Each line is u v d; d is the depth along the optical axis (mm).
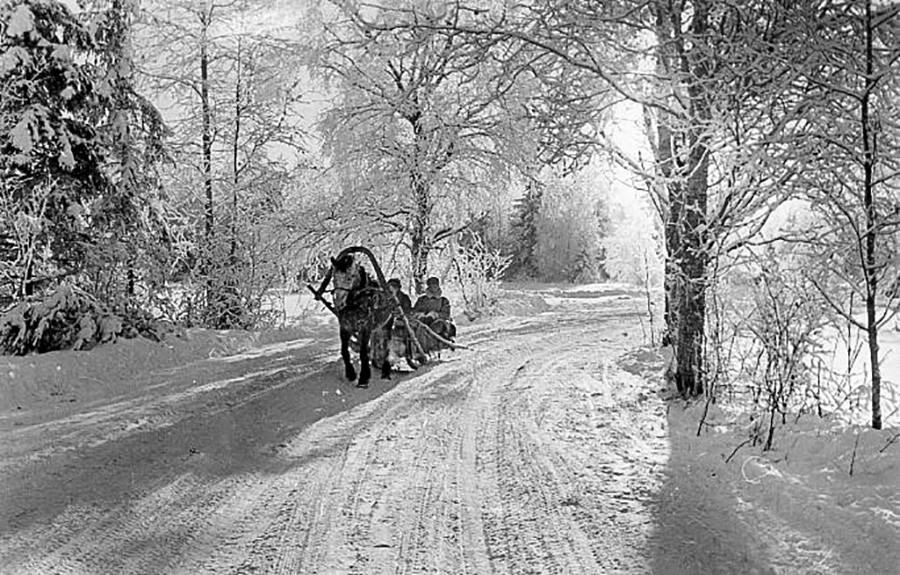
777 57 6977
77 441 7578
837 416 7734
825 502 5387
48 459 6914
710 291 8867
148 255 14969
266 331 17328
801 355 7508
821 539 4875
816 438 6859
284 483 6520
